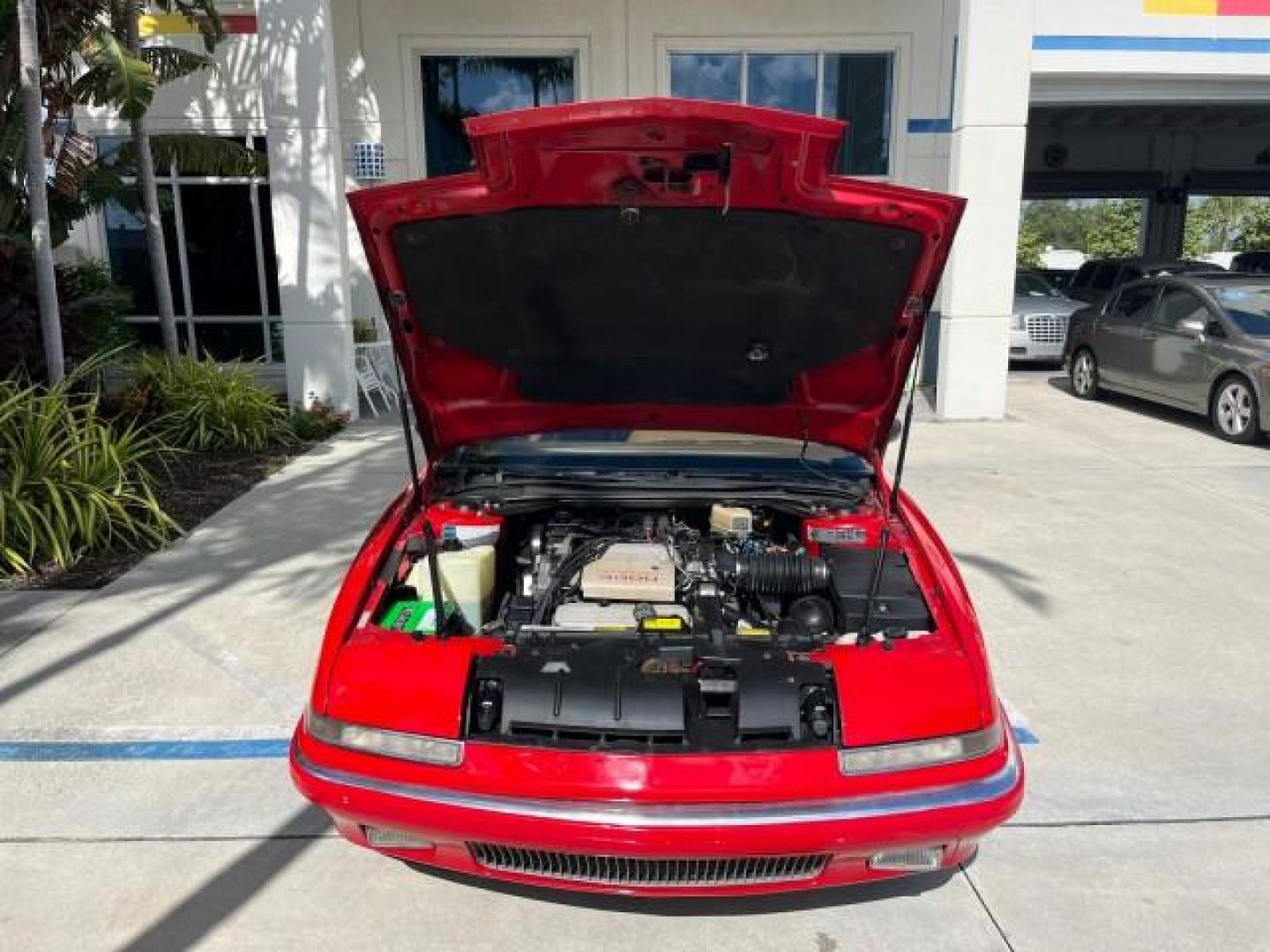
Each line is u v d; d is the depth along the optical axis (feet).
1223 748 12.58
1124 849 10.53
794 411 12.56
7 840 10.50
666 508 12.76
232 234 39.09
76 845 10.42
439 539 11.46
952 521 22.04
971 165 32.22
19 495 19.33
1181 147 77.25
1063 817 11.07
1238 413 30.71
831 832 8.04
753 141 8.55
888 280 10.38
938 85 38.60
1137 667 14.85
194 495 23.75
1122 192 78.07
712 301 10.86
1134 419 35.09
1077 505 23.44
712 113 8.13
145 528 20.04
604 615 10.26
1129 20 37.76
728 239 9.96
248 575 18.34
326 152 31.45
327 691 8.87
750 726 8.50
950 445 30.19
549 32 37.55
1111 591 17.92
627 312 11.05
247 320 39.83
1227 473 26.71
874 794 8.20
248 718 13.04
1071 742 12.69
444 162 39.06
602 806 8.08
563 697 8.65
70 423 20.81
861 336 11.23
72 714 13.12
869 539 11.88
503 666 8.97
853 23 37.99
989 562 19.35
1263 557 19.81
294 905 9.55
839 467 13.09
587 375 12.06
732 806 8.05
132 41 28.71
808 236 9.87
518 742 8.43
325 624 16.02
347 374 32.91
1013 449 29.71
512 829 8.11
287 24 30.63
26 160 27.48
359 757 8.48
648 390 12.37
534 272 10.47
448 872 10.05
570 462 12.97
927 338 40.57
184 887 9.79
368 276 38.91
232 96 37.55
